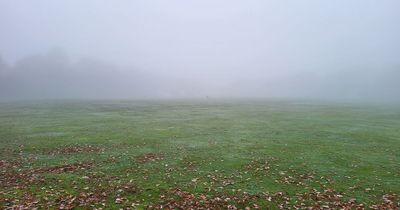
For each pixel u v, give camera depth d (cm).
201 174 1911
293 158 2384
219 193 1555
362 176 1892
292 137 3456
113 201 1429
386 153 2584
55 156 2411
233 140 3250
